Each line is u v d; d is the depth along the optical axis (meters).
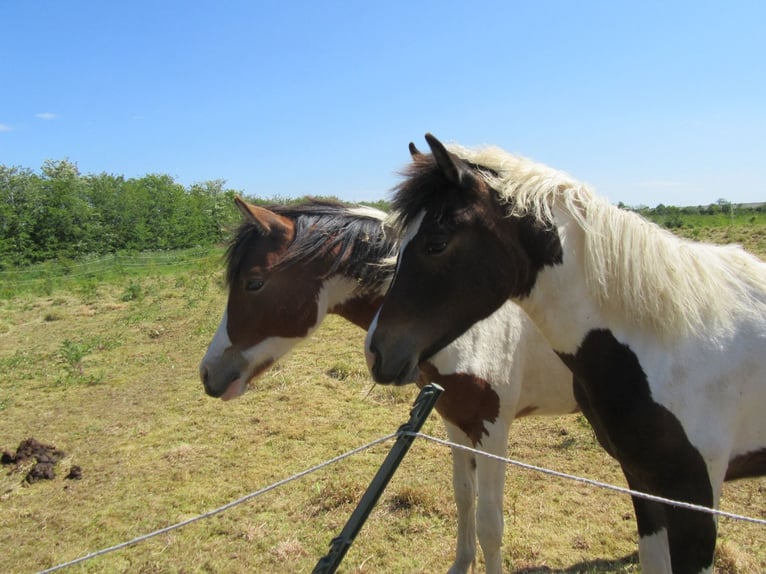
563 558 2.97
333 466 4.16
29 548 3.46
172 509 3.77
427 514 3.46
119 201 30.36
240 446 4.64
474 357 2.44
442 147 1.53
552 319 1.73
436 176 1.63
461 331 1.67
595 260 1.65
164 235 31.05
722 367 1.66
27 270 21.44
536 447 4.28
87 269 20.66
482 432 2.56
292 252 2.63
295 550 3.20
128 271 19.39
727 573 2.75
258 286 2.63
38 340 9.59
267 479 4.07
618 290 1.66
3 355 8.68
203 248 25.55
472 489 2.81
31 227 26.70
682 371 1.65
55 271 20.36
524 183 1.63
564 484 3.72
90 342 8.75
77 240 27.73
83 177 33.28
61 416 5.80
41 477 4.37
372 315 2.78
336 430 4.81
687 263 1.70
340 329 8.20
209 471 4.26
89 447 4.92
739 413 1.71
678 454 1.66
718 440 1.66
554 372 2.63
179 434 5.01
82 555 3.35
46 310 12.33
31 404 6.25
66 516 3.79
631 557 2.94
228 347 2.72
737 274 1.82
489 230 1.61
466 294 1.62
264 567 3.10
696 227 18.27
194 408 5.63
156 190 33.97
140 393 6.32
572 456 4.10
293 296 2.66
